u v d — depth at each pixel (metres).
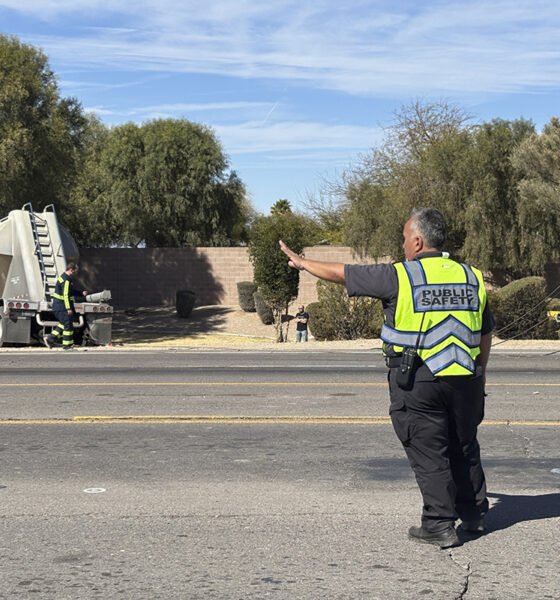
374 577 5.32
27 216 23.80
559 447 9.09
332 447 9.05
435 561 5.60
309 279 39.94
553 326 24.56
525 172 33.97
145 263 43.00
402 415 5.74
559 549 5.86
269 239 29.44
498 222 35.19
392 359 5.69
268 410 11.36
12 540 6.07
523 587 5.17
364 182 38.03
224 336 34.56
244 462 8.38
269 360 18.52
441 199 35.69
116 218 53.41
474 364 5.62
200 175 52.53
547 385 13.96
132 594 5.08
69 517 6.60
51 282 23.47
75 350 21.73
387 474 7.90
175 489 7.40
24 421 10.58
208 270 42.69
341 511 6.73
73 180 38.28
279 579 5.29
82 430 10.00
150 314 40.75
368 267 5.70
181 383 14.23
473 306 5.66
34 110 31.59
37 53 32.78
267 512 6.71
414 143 43.38
